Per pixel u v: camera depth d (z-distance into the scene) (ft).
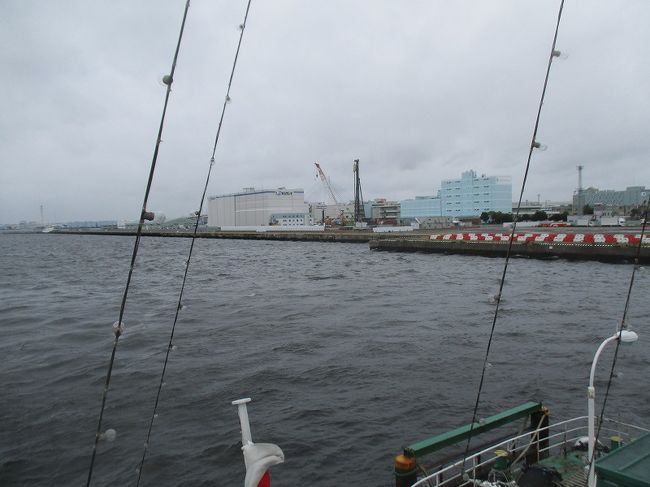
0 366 46.91
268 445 10.64
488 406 36.99
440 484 20.59
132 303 83.92
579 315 68.13
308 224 497.87
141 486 26.66
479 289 93.40
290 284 107.55
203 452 30.01
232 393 39.55
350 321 66.18
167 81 8.04
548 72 9.68
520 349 51.60
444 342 54.54
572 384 41.37
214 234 406.00
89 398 38.45
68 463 28.86
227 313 73.00
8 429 33.14
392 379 42.78
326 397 38.81
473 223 425.28
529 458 23.35
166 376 43.42
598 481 14.33
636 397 38.29
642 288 90.33
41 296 93.76
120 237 485.15
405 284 103.40
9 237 547.08
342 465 28.94
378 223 478.18
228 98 10.30
